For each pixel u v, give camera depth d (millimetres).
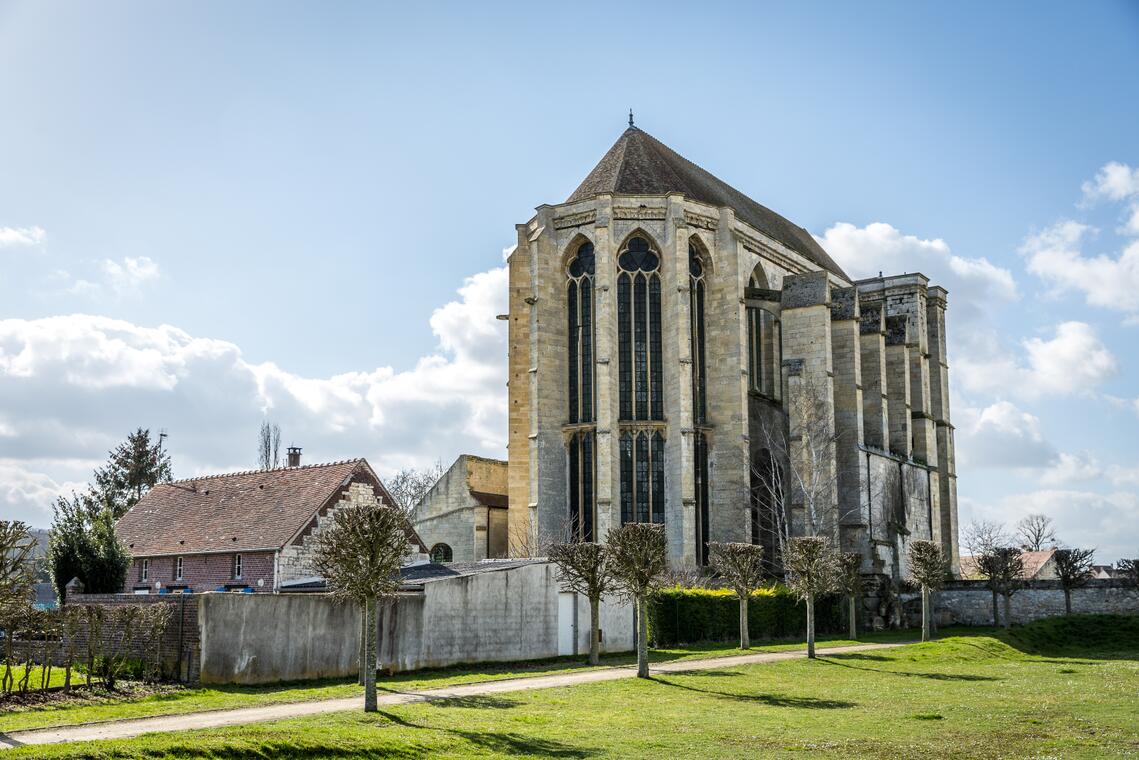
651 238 80875
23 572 32875
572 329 81500
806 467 81188
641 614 41719
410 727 27047
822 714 32375
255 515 57219
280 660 36906
